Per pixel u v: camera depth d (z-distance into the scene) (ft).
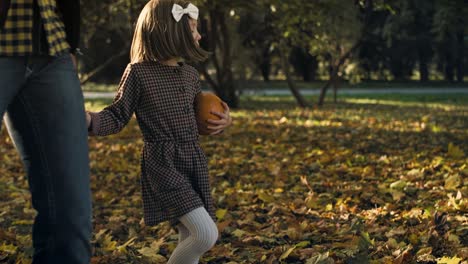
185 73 12.20
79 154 9.90
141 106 11.93
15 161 35.14
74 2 9.87
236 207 22.70
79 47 10.19
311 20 55.01
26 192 26.09
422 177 26.55
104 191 25.98
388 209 20.93
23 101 9.71
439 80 160.35
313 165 30.81
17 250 16.43
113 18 67.00
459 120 56.65
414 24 126.00
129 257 16.08
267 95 102.42
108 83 130.82
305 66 157.58
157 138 11.85
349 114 65.10
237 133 46.47
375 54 138.72
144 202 12.11
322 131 48.01
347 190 24.06
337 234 17.78
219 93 74.18
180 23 11.81
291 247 16.43
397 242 16.80
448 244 16.19
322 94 78.59
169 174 11.70
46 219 10.03
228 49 72.95
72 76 9.91
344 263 14.99
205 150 37.70
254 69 83.87
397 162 31.32
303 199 23.73
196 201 11.66
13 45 9.41
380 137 43.34
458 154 32.37
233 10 50.78
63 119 9.71
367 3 69.82
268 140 42.32
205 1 47.42
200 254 11.71
